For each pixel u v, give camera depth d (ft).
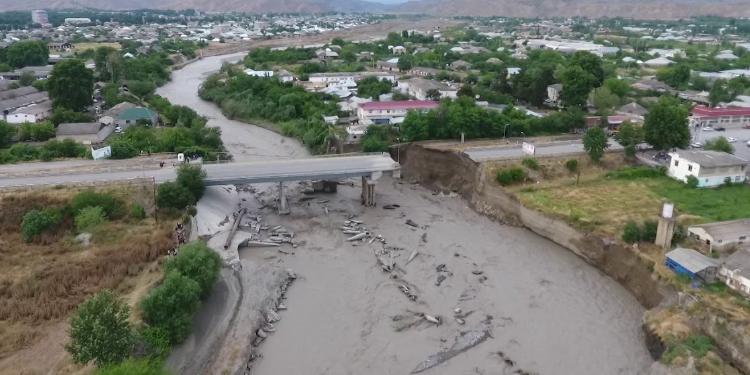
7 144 380.78
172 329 185.57
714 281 214.48
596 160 355.56
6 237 245.45
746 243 240.73
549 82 511.81
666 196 309.42
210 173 319.88
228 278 236.02
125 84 608.19
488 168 336.90
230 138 467.93
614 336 207.72
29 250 238.07
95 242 247.09
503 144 386.52
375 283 244.42
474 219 315.78
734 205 293.43
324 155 379.76
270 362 191.93
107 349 158.81
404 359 194.08
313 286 242.17
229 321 207.92
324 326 213.25
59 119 433.07
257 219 307.99
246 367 187.32
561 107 501.97
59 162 339.77
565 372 188.75
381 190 362.94
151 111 465.88
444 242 284.82
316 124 449.89
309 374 186.50
